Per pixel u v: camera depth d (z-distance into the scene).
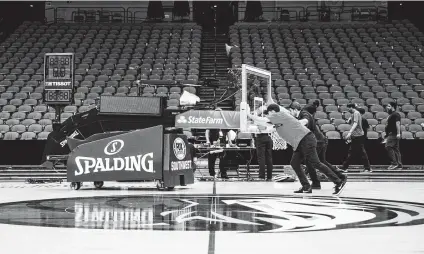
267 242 3.21
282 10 21.25
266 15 22.19
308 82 15.62
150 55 17.55
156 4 21.08
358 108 11.30
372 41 19.14
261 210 5.01
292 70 16.84
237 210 5.01
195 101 9.02
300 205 5.48
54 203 5.80
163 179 7.65
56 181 10.62
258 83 11.30
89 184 9.17
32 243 3.19
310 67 16.86
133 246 3.08
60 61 9.12
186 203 5.70
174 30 19.84
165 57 17.55
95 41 18.97
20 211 5.02
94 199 6.26
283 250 2.95
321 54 17.86
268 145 10.02
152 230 3.73
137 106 8.12
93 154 7.88
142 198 6.37
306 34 19.39
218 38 20.34
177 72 16.08
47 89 9.14
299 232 3.63
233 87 11.10
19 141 11.67
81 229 3.79
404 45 18.81
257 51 18.17
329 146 11.68
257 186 8.59
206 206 5.38
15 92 15.11
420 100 14.54
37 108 14.02
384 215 4.68
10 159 11.69
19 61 17.59
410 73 16.53
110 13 21.95
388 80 15.80
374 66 17.02
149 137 7.73
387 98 14.61
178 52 18.23
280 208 5.19
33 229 3.80
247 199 6.19
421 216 4.61
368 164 11.21
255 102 10.44
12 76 16.06
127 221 4.24
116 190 7.84
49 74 9.14
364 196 6.77
